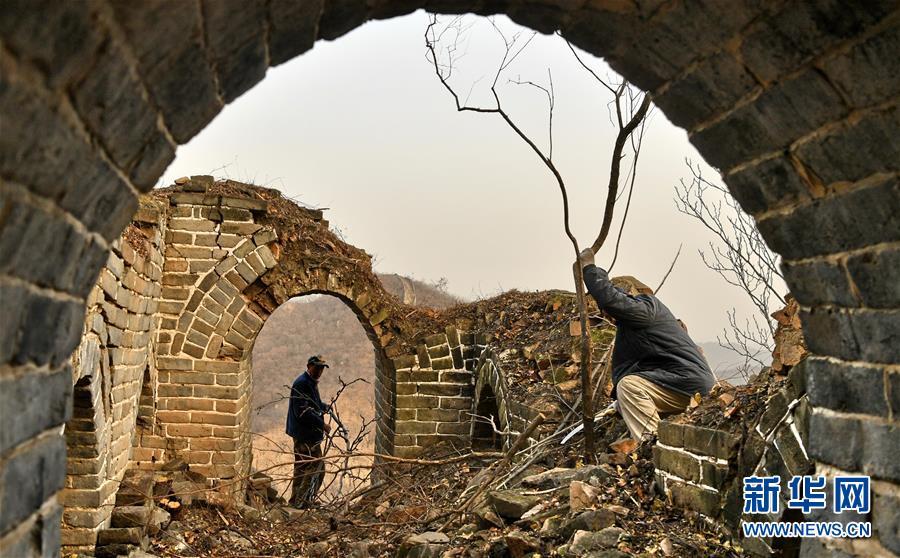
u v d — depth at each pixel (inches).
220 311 445.1
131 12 75.4
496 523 247.9
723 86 130.8
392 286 1008.9
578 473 254.7
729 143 141.9
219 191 458.3
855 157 123.2
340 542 311.3
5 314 77.4
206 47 93.2
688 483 217.5
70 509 289.1
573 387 365.4
